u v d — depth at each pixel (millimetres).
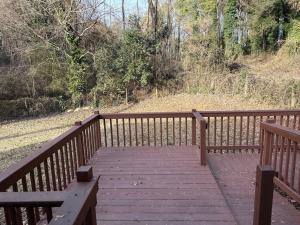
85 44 13656
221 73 14148
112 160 4590
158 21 15648
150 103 13594
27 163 2201
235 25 18672
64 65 13391
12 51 12938
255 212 2148
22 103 12688
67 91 13594
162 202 3111
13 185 1994
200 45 14789
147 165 4320
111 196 3283
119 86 13664
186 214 2846
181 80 14438
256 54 18875
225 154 5016
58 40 13109
